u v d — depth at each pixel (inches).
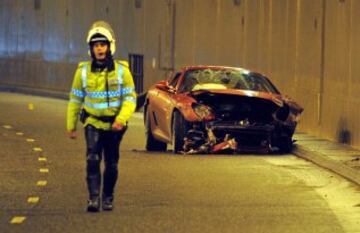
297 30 1851.6
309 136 1734.7
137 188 1133.1
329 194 1122.7
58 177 1213.1
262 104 1487.5
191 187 1146.7
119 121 940.6
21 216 944.3
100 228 890.1
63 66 3142.2
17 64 3469.5
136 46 2728.8
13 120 2119.8
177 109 1488.7
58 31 3184.1
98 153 962.1
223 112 1481.3
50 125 1999.3
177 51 2475.4
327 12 1697.8
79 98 958.4
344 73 1604.3
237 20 2164.1
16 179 1193.4
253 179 1223.5
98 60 944.9
